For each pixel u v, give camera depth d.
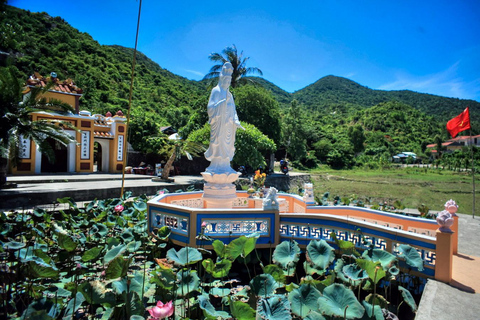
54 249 6.57
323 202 10.85
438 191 22.84
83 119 21.11
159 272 4.02
